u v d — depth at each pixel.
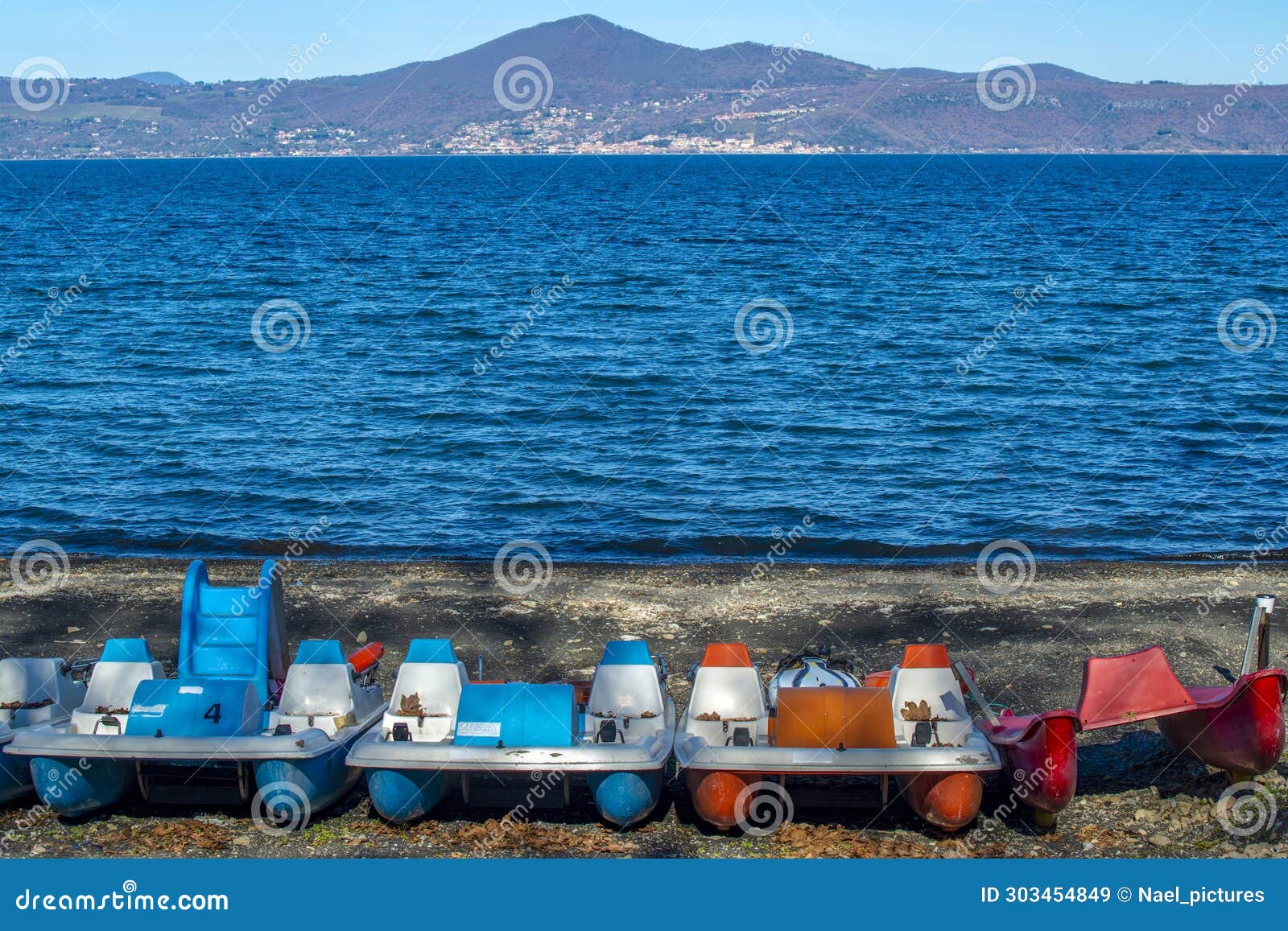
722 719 9.27
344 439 25.56
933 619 14.20
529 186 153.62
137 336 38.22
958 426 26.33
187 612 9.80
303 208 107.56
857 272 55.44
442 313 42.97
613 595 15.23
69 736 8.62
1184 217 92.12
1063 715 8.44
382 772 8.52
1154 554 18.19
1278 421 26.78
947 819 8.41
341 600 15.05
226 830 8.91
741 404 28.50
